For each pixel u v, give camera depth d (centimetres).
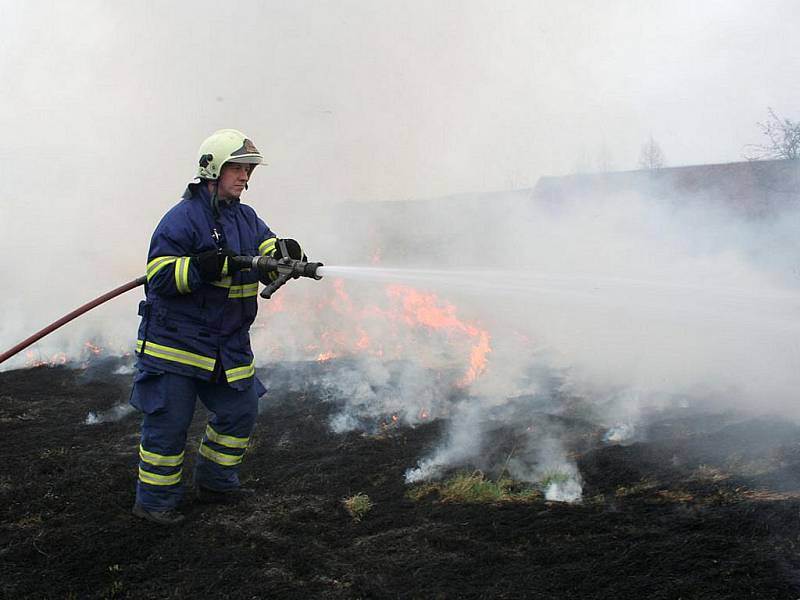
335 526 344
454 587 272
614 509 331
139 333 371
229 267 359
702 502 326
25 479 427
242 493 391
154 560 320
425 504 362
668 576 260
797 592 238
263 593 283
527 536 310
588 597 254
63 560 321
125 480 421
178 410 364
